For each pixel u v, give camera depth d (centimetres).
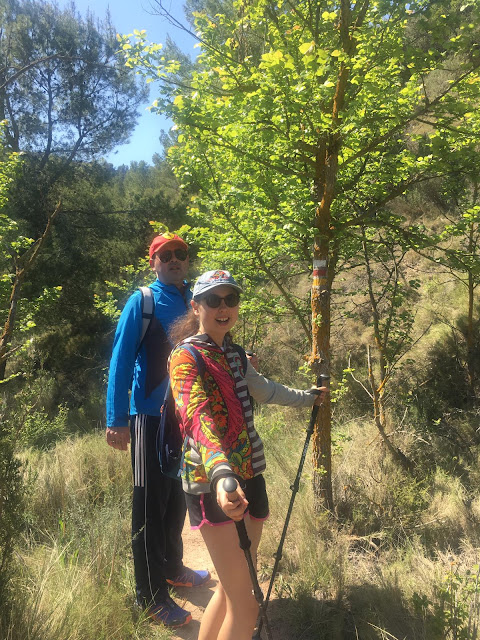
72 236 1423
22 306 946
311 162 416
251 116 379
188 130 396
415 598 278
